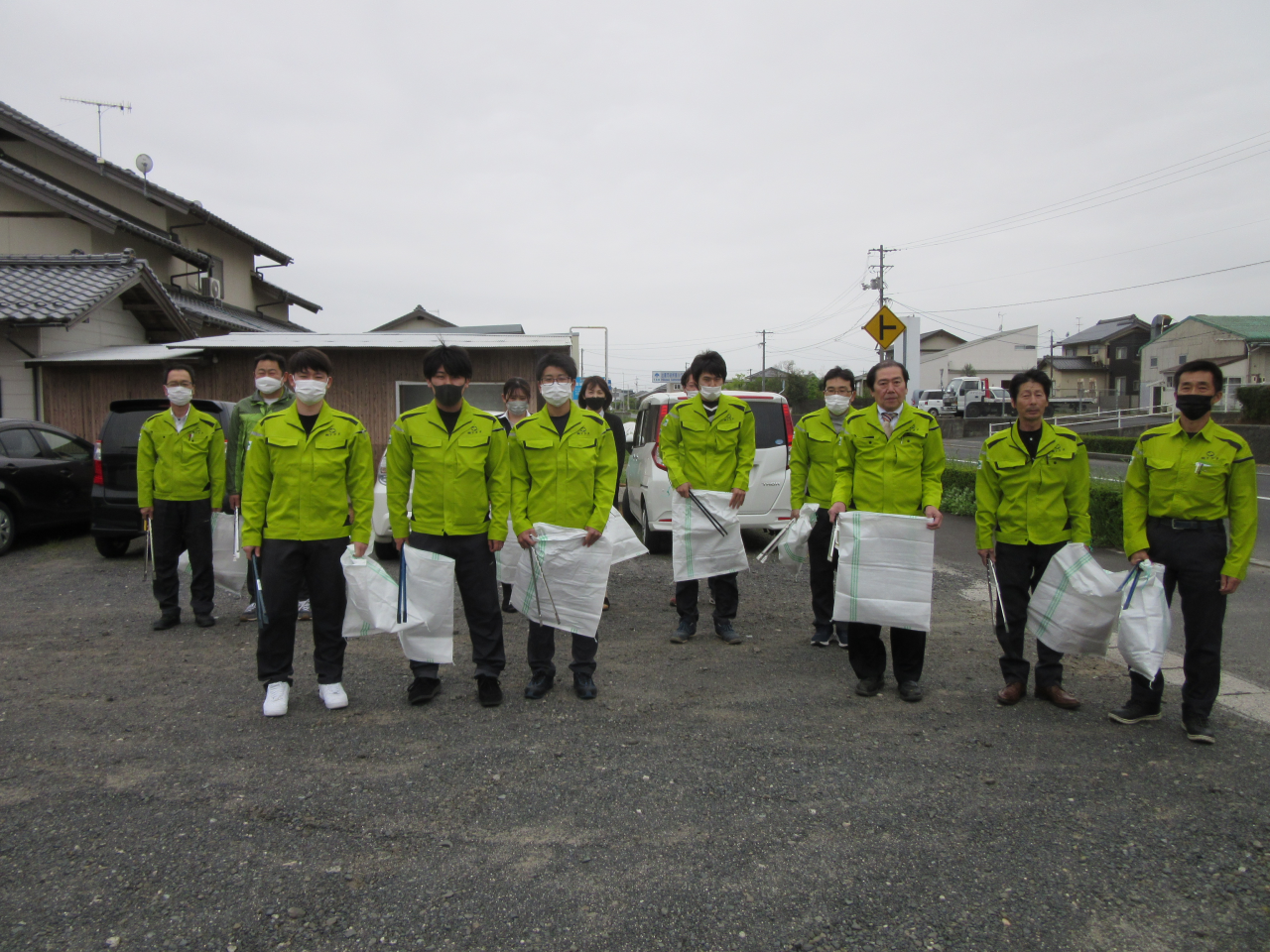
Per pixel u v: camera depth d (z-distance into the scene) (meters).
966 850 2.86
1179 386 3.81
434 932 2.40
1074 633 4.12
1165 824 3.05
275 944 2.34
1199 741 3.76
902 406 4.41
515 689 4.47
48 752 3.60
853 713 4.14
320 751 3.62
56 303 12.17
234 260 24.75
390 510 4.18
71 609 6.28
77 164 19.55
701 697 4.35
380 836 2.92
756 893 2.60
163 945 2.32
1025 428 4.24
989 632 5.78
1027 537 4.23
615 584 7.33
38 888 2.58
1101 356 65.12
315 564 4.03
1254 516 3.67
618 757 3.58
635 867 2.74
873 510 4.38
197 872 2.69
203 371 12.62
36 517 8.79
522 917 2.47
